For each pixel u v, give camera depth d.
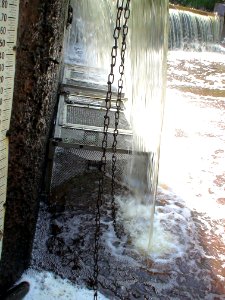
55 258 2.96
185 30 15.95
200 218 3.86
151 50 3.42
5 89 1.77
